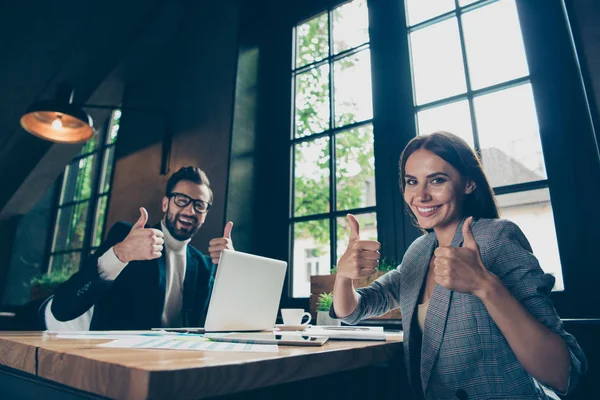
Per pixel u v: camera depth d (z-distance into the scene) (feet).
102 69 10.75
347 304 3.35
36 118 8.14
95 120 11.48
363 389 3.16
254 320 3.47
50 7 10.21
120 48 10.37
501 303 2.11
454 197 2.96
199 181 5.53
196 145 8.29
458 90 5.82
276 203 7.48
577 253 4.36
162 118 9.40
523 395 2.34
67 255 11.68
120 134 10.66
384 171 6.22
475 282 2.13
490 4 5.77
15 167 11.18
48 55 10.29
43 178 11.39
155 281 5.02
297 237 7.11
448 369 2.56
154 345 2.15
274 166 7.75
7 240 11.73
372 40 6.92
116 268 3.80
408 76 6.32
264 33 8.83
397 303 3.79
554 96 4.86
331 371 2.14
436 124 5.91
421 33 6.44
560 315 4.32
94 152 12.24
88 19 10.15
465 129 5.60
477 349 2.47
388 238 5.94
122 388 1.39
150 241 3.70
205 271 5.68
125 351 1.88
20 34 10.08
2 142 10.71
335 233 6.67
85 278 3.76
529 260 2.45
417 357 2.89
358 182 6.66
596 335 3.66
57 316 3.71
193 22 9.75
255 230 7.48
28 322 4.46
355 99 7.07
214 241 5.08
